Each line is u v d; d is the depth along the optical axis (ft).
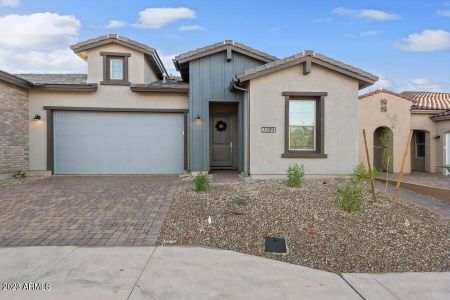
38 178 39.29
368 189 31.30
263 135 36.06
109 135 43.91
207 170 42.52
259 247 16.78
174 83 46.37
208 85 42.27
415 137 56.54
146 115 44.24
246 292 12.10
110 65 44.19
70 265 13.99
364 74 36.09
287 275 13.71
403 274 14.17
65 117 43.37
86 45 43.04
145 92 43.60
